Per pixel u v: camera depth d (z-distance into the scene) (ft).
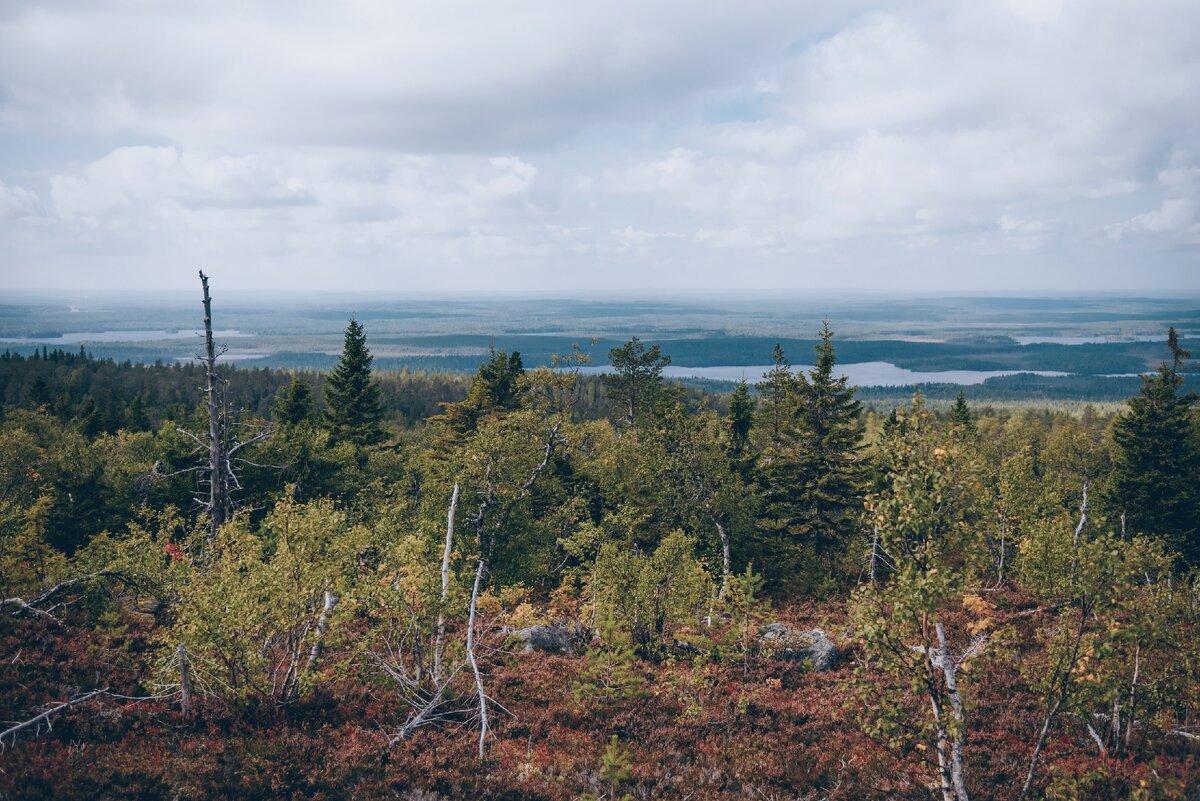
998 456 206.39
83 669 53.11
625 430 197.36
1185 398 140.67
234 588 47.67
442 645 60.03
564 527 114.42
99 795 38.65
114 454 164.25
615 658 61.00
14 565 67.21
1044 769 52.60
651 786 47.39
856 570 117.80
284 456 124.36
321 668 57.31
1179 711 59.57
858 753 54.70
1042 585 65.00
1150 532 136.56
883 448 44.62
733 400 140.36
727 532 115.14
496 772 46.26
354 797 41.50
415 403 495.41
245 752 44.11
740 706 60.70
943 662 41.91
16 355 469.98
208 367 83.30
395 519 102.83
